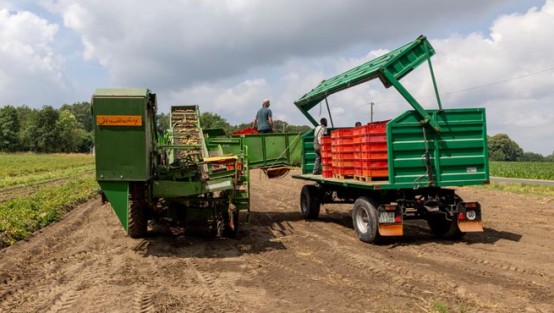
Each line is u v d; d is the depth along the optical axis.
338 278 6.71
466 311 5.23
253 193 20.69
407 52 9.20
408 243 9.33
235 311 5.30
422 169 9.10
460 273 6.90
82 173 38.34
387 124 8.91
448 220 9.45
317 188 12.80
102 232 10.82
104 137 7.92
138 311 5.30
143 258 8.05
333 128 13.63
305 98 13.45
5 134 114.38
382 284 6.37
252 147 12.70
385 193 9.44
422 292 5.98
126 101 7.86
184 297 5.82
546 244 9.05
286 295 5.90
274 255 8.31
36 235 10.59
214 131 14.47
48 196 17.02
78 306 5.52
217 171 9.05
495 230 10.70
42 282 6.63
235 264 7.63
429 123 8.98
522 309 5.31
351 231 10.98
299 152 13.42
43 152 116.62
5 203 14.14
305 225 11.94
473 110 9.32
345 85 10.78
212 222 10.15
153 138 9.27
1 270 7.31
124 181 8.08
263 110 13.81
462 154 9.30
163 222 11.23
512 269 7.12
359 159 9.70
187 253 8.50
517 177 37.53
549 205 15.22
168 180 8.95
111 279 6.70
